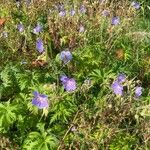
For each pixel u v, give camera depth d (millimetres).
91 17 1304
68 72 1073
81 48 1166
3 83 992
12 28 1248
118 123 891
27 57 1131
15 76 1011
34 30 1197
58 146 873
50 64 1051
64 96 949
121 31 1269
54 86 927
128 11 1420
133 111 918
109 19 1312
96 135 889
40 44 1053
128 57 1186
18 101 954
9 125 910
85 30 1219
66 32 1214
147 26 1505
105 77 1042
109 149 896
